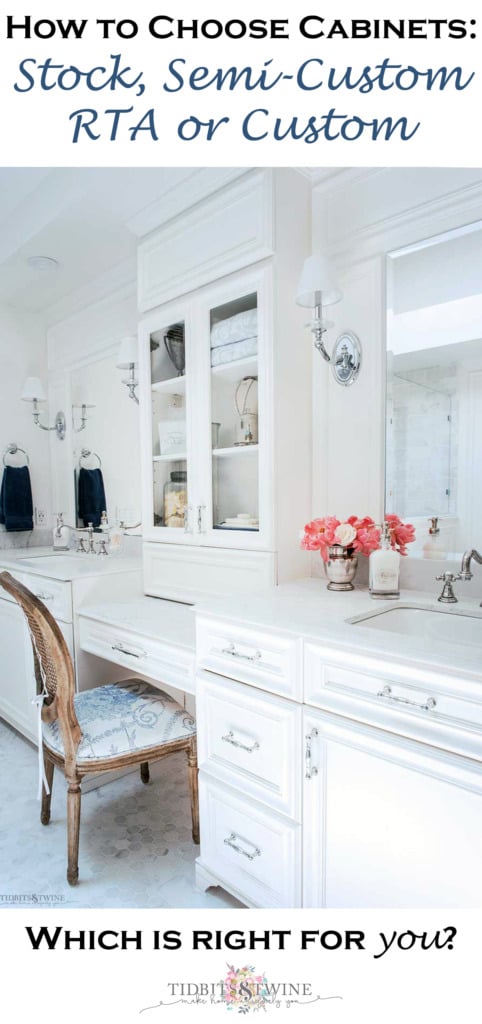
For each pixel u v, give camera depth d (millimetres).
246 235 1676
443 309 1492
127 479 2629
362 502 1687
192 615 1856
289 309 1687
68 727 1479
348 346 1699
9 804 1909
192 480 1931
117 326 2623
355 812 1093
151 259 2035
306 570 1803
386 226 1593
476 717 915
